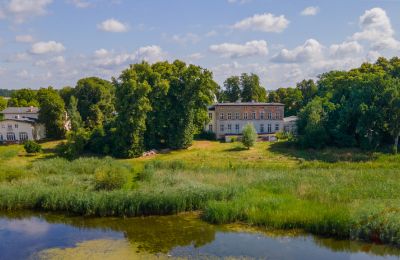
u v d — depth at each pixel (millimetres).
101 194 29875
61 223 27344
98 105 86875
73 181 36438
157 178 37156
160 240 23516
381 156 55344
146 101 64250
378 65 94562
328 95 80188
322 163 47969
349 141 63281
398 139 64375
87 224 27000
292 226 24516
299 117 73375
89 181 36625
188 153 64375
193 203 29328
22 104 109500
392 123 58281
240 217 26531
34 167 45031
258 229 24797
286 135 73125
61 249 22516
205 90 71625
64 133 81750
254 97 108000
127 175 37781
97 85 86875
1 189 32875
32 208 30828
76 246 22938
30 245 23281
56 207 30125
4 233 25547
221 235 24031
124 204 28562
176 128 69000
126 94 64125
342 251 20984
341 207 25141
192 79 68688
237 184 33125
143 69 70125
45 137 85250
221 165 48812
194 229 25297
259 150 63406
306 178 35031
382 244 21500
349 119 64250
